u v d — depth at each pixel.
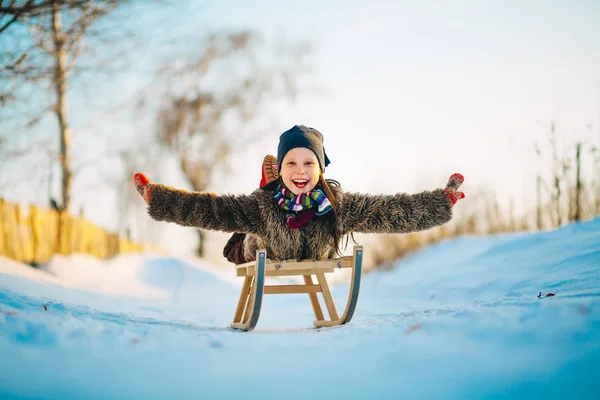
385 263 12.51
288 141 4.55
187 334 3.53
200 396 2.19
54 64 13.28
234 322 4.84
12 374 2.35
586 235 7.17
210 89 21.12
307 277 5.02
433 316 3.52
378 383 2.32
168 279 11.84
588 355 2.53
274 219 4.46
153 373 2.47
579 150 8.77
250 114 21.48
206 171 20.59
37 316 3.42
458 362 2.53
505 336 2.80
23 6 8.41
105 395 2.18
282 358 2.73
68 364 2.53
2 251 10.72
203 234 17.22
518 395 2.18
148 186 4.36
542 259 6.73
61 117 14.90
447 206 4.50
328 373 2.46
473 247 9.91
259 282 4.21
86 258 11.73
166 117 20.00
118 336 3.17
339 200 4.54
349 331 3.45
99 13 12.82
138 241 15.16
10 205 11.02
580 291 4.06
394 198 4.55
